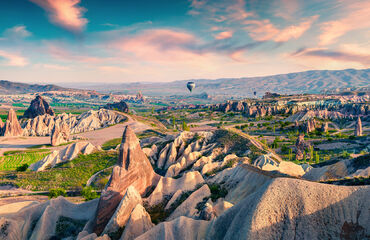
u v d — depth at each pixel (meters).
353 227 20.19
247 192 38.94
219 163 64.38
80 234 33.53
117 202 37.62
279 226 21.17
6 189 68.38
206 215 31.00
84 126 185.88
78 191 67.56
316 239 20.38
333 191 21.80
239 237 21.45
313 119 147.38
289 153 99.75
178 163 74.12
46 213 37.06
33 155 119.00
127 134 40.78
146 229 32.19
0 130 165.00
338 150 105.06
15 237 33.97
